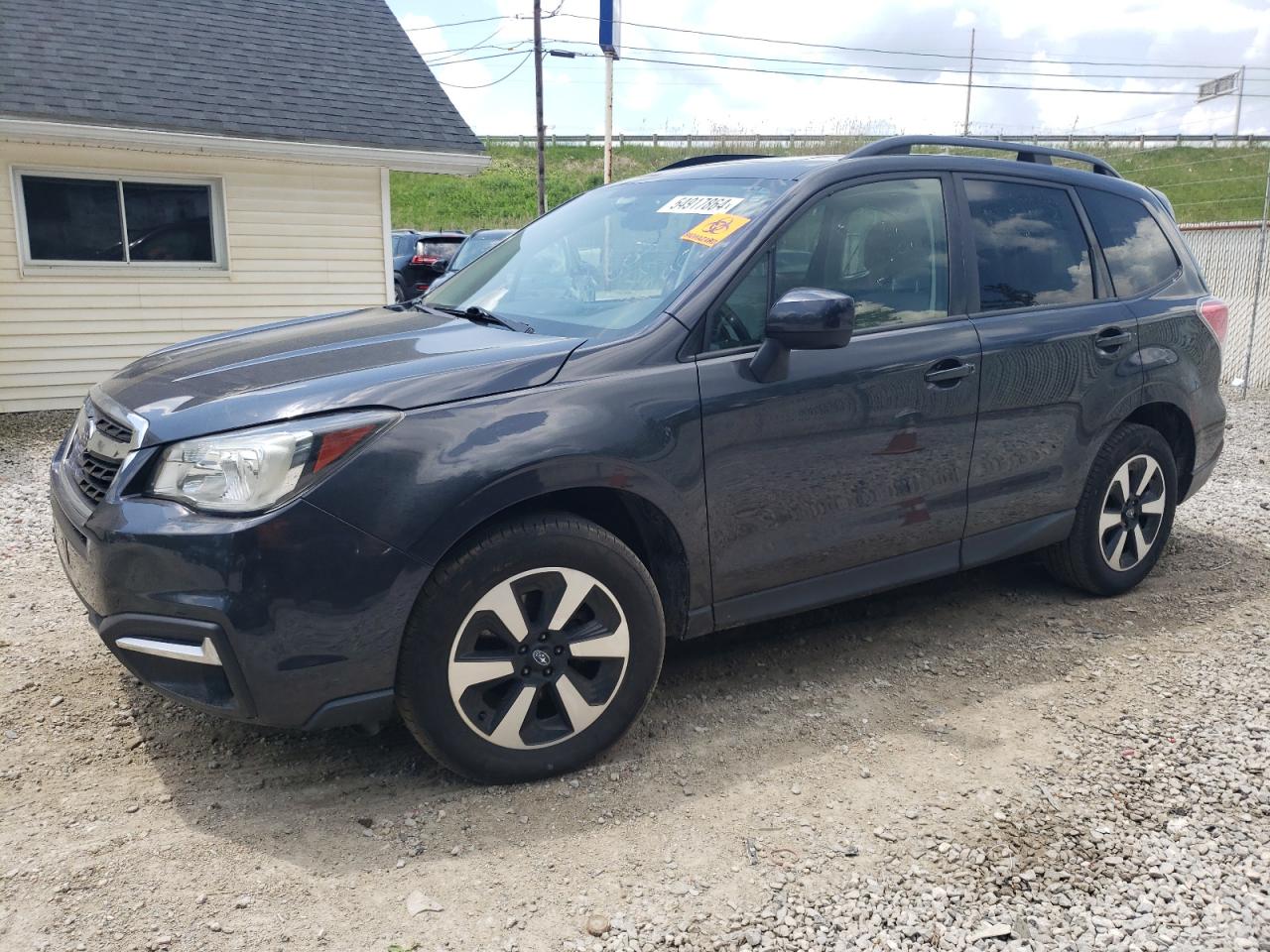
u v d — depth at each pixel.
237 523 2.54
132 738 3.21
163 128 10.09
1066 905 2.48
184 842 2.66
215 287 11.27
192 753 3.13
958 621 4.29
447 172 12.17
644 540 3.22
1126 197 4.63
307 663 2.61
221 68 11.38
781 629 4.18
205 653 2.57
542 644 2.89
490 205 39.34
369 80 12.31
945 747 3.22
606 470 2.89
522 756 2.92
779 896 2.48
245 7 12.62
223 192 11.08
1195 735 3.31
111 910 2.38
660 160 43.59
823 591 3.52
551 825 2.76
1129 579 4.57
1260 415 10.12
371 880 2.52
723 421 3.13
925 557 3.79
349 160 11.26
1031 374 3.90
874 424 3.46
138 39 11.27
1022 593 4.63
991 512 3.93
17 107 9.45
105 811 2.80
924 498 3.68
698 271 3.29
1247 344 12.47
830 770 3.07
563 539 2.85
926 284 3.74
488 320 3.45
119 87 10.38
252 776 3.00
